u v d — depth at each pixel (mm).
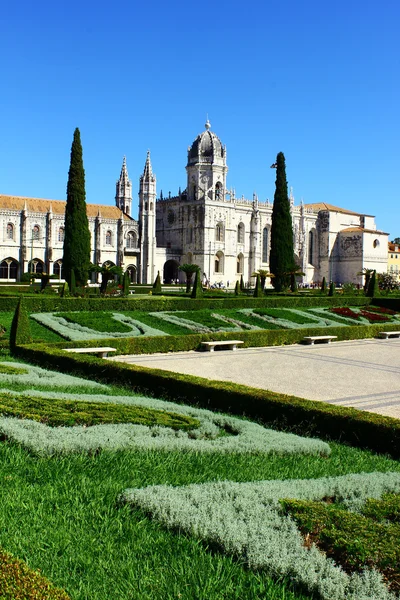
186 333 46219
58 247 121500
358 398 24906
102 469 12781
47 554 9000
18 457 12961
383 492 12023
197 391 21266
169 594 8102
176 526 9961
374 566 8672
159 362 34062
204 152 145375
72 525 9977
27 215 117875
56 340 39125
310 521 9867
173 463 13594
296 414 18469
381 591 8016
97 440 14172
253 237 149625
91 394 21297
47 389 22359
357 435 17078
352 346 45531
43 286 76125
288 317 56094
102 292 72875
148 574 8594
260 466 14078
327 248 163000
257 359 36500
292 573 8562
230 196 145750
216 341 40406
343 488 11898
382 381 29359
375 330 52062
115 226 130250
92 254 126438
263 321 53562
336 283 164875
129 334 43000
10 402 17406
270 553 8953
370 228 172750
